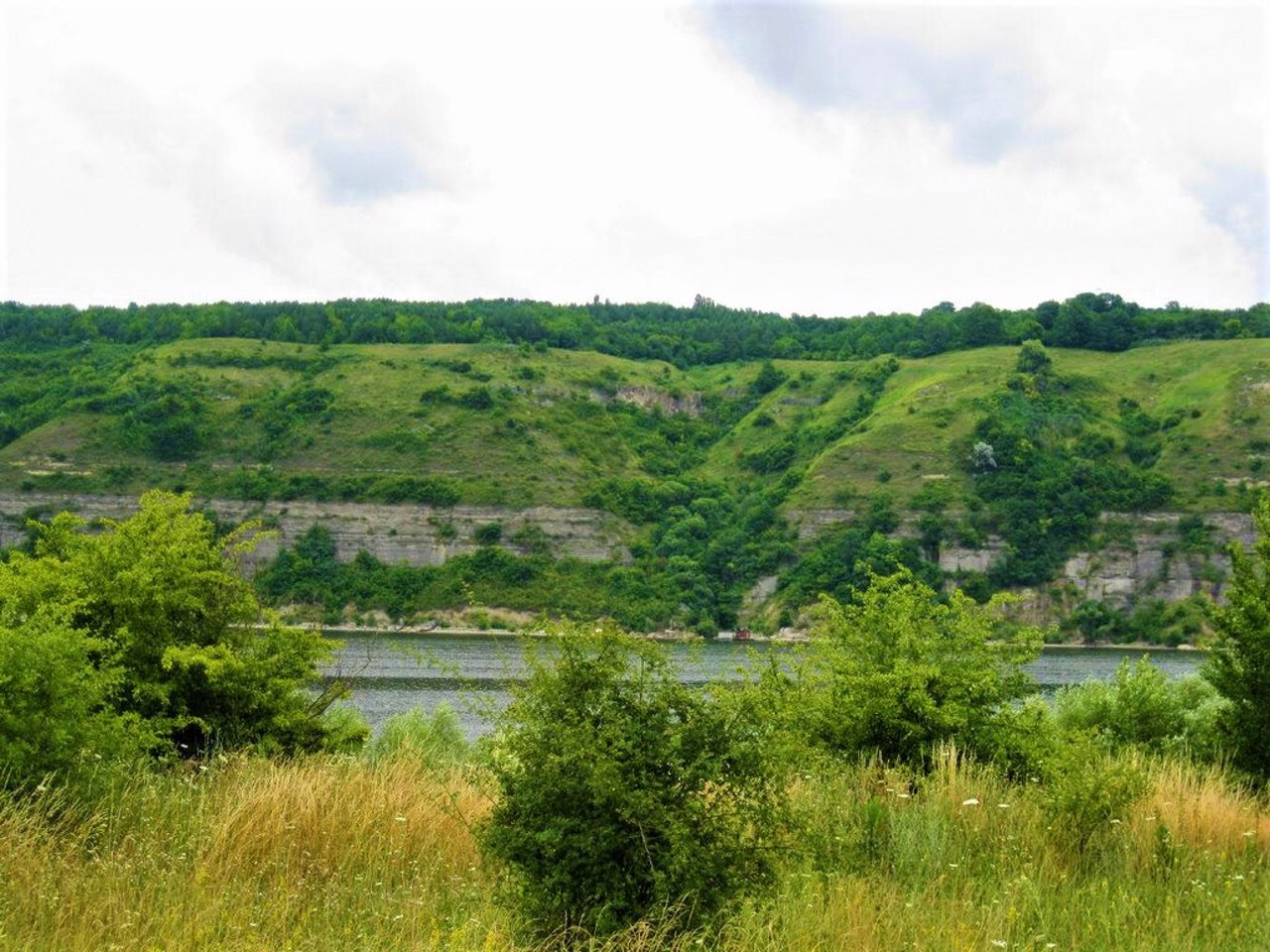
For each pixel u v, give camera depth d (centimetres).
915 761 1180
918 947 651
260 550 12862
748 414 18162
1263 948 679
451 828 887
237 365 16388
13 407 14838
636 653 707
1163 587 12431
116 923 596
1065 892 793
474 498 13638
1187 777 1232
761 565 12688
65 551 1427
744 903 655
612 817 664
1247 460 13600
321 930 645
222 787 964
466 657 7675
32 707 888
